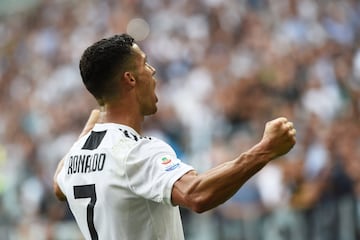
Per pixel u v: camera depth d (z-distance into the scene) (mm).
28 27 54156
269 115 29547
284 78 30766
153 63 39969
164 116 32750
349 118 26875
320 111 28531
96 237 11609
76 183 11766
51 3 53469
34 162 38688
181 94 35188
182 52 38625
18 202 35938
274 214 26016
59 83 44969
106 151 11398
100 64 11547
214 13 38719
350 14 34125
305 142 26328
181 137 31938
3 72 52844
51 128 40719
